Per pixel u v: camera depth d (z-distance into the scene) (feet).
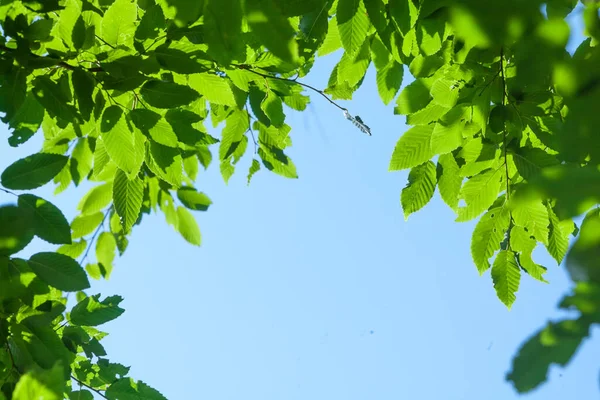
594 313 3.34
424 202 11.50
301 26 10.64
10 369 9.12
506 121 10.39
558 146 3.87
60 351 9.29
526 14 4.29
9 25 9.16
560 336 3.38
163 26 9.37
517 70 4.39
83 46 9.49
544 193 3.11
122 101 10.53
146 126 10.01
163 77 10.61
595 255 3.27
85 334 11.20
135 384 10.69
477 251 11.19
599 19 4.41
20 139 10.25
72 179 12.99
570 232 10.50
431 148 10.96
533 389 3.40
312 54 11.93
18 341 9.21
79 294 13.92
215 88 10.47
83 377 11.57
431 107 11.13
